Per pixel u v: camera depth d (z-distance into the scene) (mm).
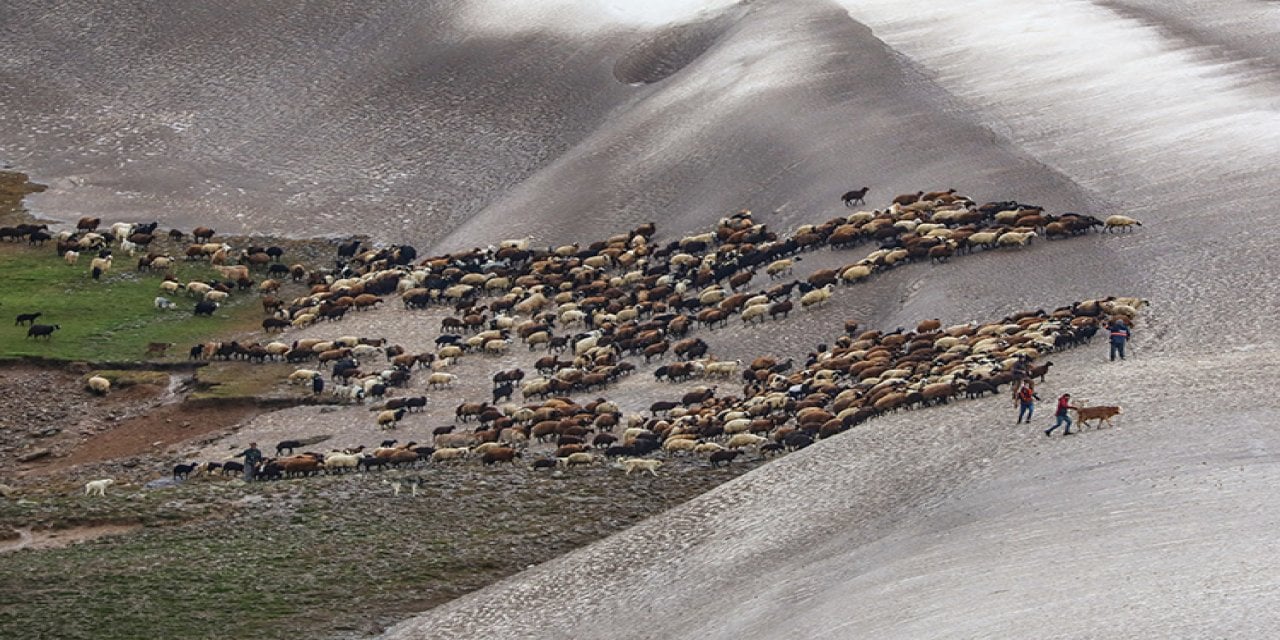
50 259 102688
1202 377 54000
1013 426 51812
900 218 90062
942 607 34688
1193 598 31031
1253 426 45281
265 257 103688
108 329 90562
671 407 71812
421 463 66312
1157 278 74062
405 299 93000
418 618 49969
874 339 75125
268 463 65562
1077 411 50219
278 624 50125
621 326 84750
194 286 96625
